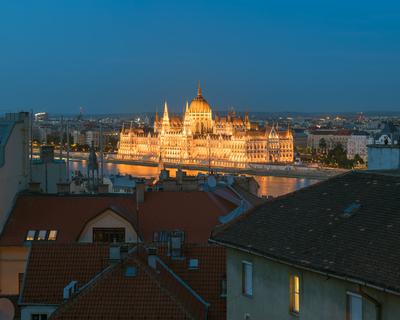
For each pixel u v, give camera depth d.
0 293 83.12
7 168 88.62
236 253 53.41
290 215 52.19
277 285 48.91
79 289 58.62
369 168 64.62
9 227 86.31
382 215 45.66
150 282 55.47
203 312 58.34
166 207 89.50
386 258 41.03
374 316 40.50
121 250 61.81
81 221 86.75
